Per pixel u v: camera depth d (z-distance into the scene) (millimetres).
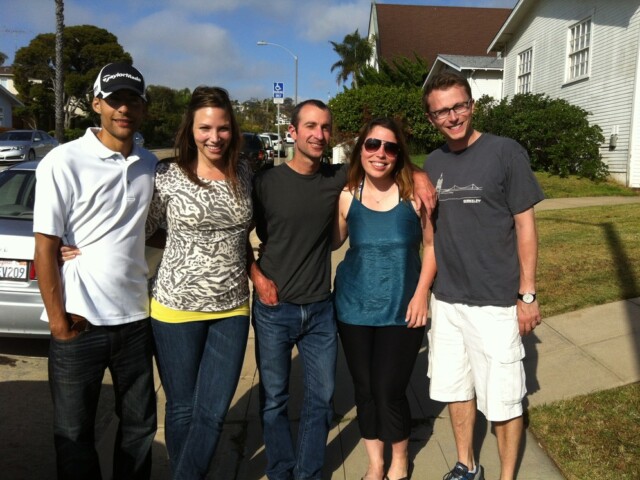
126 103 2508
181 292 2715
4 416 4043
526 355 4461
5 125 45219
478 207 2785
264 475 3270
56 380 2590
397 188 2980
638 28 13258
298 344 3131
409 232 2967
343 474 3266
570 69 16484
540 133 14883
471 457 3135
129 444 2877
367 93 23266
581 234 7945
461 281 2895
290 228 2912
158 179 2732
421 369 4562
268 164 3123
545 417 3600
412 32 36625
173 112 58812
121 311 2631
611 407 3600
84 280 2543
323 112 2844
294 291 2959
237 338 2852
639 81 13312
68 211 2488
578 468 3084
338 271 3170
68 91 46812
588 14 15281
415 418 3850
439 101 2791
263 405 3072
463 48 35969
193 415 2869
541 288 5750
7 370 4832
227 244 2740
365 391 3031
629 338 4473
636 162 13602
